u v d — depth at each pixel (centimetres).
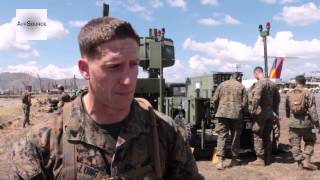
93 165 140
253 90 762
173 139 156
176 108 888
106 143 141
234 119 757
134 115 146
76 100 146
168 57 966
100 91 135
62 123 143
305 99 727
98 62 133
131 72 135
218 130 762
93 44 132
